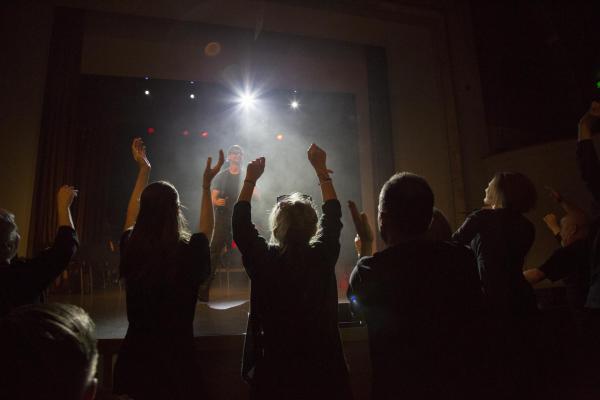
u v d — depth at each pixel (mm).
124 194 9359
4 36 4574
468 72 6070
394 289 1106
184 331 1364
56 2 5070
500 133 6102
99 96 8406
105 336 2080
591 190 1753
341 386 1202
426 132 6086
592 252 1703
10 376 492
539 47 6512
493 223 1640
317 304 1242
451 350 1048
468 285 1121
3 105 4500
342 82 7230
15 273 1313
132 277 1357
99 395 884
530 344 1516
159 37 5754
